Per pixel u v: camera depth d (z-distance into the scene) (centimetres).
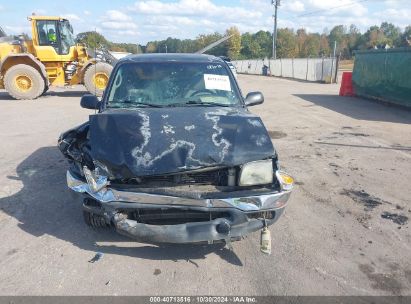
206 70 480
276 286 323
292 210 470
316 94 1897
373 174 607
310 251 377
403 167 644
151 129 357
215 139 346
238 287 321
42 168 628
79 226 423
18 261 354
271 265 353
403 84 1296
